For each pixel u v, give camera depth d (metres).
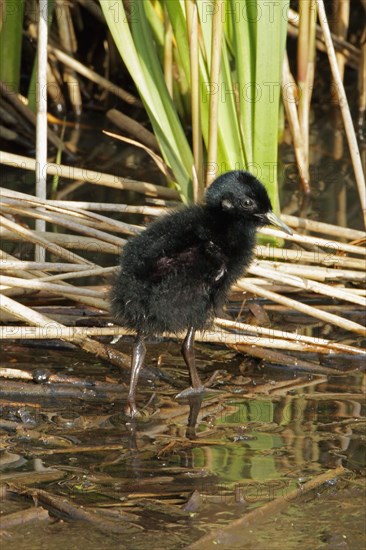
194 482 6.94
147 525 6.39
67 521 6.42
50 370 9.11
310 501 6.73
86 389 8.64
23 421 7.98
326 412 8.25
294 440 7.67
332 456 7.37
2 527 6.32
